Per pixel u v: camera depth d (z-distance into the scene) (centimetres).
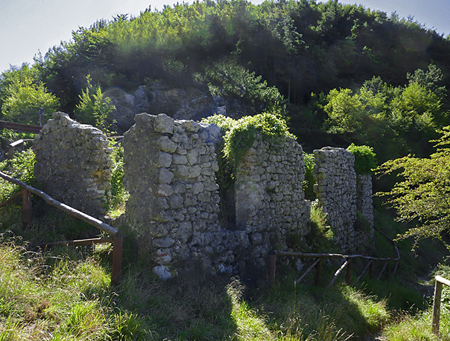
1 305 280
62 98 2744
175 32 2922
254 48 3161
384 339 484
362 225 1136
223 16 3209
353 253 1030
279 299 493
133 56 2752
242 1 3503
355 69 3731
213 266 506
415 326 458
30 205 520
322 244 795
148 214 466
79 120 2097
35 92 2259
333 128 2359
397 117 2484
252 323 389
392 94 3031
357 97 2491
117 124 2267
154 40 2783
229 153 620
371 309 562
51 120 674
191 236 493
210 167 540
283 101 2612
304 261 722
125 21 3200
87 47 2802
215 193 550
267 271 578
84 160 600
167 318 354
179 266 462
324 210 906
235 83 2716
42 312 293
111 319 304
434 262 1392
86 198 586
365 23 4372
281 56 3228
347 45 3794
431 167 584
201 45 2961
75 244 435
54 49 2866
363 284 756
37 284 340
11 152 867
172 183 475
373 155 1270
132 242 475
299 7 4453
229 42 3109
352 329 482
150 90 2592
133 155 505
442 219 584
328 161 944
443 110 2755
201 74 2852
